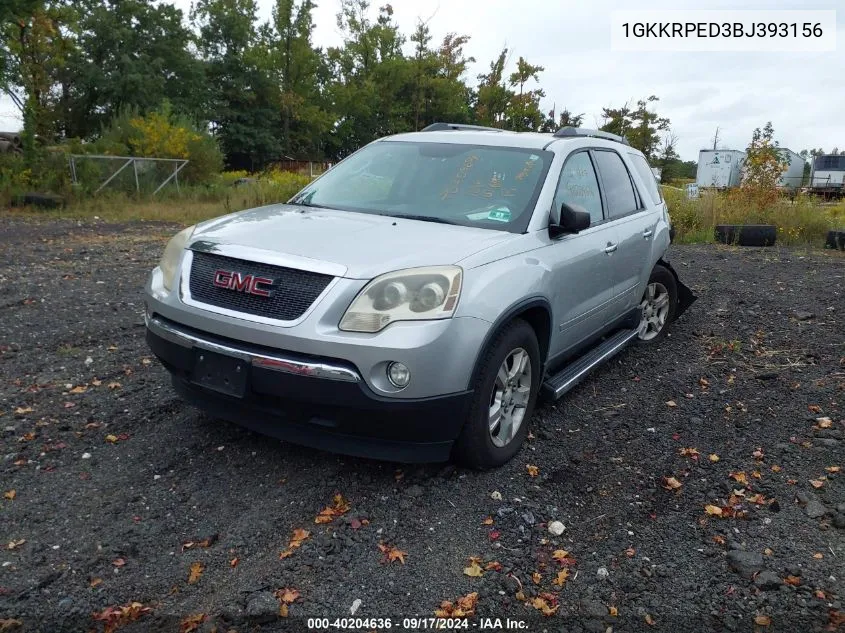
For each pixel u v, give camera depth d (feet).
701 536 10.80
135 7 150.82
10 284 25.50
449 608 9.06
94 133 147.33
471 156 15.12
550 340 13.67
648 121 128.36
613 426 14.69
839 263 33.22
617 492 12.04
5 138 84.17
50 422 13.89
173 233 44.65
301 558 9.95
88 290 25.13
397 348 10.34
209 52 174.70
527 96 123.03
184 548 10.12
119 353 18.15
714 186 49.88
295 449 13.05
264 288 10.99
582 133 17.34
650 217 19.12
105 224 48.75
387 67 161.27
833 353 19.03
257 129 169.17
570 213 13.37
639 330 20.03
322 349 10.41
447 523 10.90
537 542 10.53
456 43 157.07
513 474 12.49
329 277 10.71
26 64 76.18
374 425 10.74
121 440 13.28
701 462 13.09
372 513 11.08
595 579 9.75
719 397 16.26
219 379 11.28
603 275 15.76
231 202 64.13
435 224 13.19
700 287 27.25
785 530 10.94
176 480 11.92
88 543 10.15
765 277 29.17
